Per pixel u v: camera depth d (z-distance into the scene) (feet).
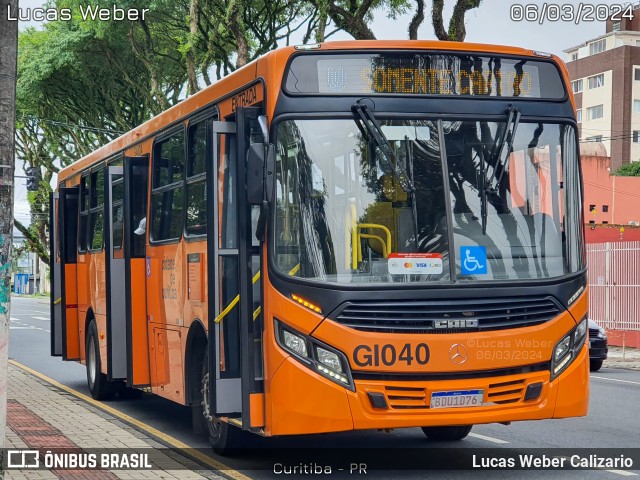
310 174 27.17
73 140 162.81
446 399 26.53
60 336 57.00
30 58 141.18
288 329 26.58
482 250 27.40
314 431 26.23
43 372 65.41
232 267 29.12
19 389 53.42
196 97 33.81
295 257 26.86
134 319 39.81
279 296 26.73
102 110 145.89
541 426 38.75
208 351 29.35
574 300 28.04
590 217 187.93
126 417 42.04
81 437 35.35
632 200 189.06
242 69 29.81
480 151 28.02
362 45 28.02
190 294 33.22
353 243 26.86
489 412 26.84
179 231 34.76
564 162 28.78
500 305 27.14
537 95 29.01
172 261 35.47
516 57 28.99
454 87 28.32
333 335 26.25
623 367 71.67
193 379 33.63
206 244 31.32
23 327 128.47
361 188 27.20
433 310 26.68
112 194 43.75
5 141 23.90
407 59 28.12
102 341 46.03
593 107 294.05
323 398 26.14
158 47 127.65
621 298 89.56
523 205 28.12
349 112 27.55
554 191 28.53
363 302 26.48
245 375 27.55
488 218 27.63
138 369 39.52
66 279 53.72
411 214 27.17
